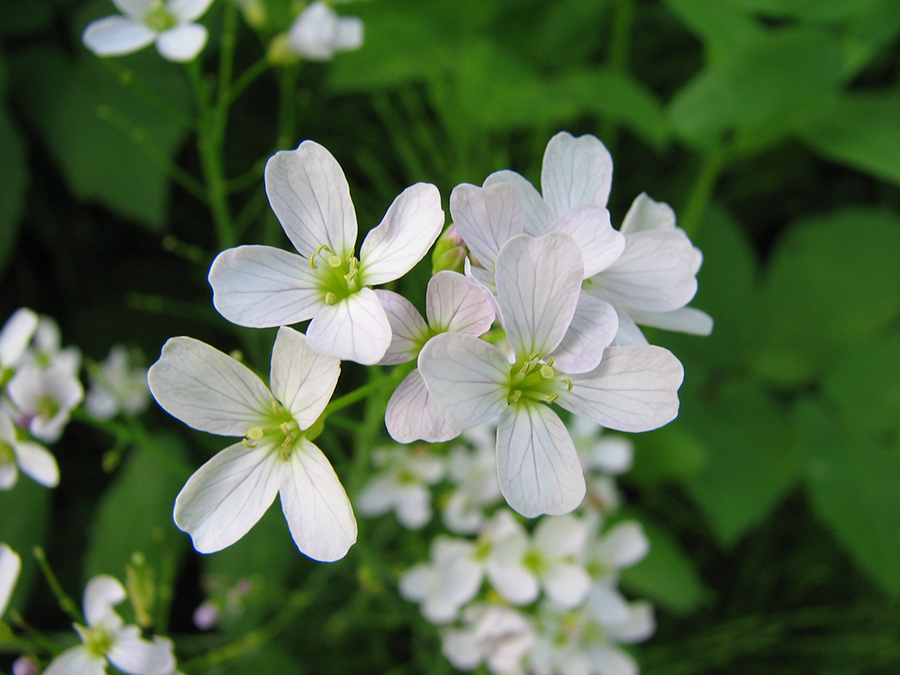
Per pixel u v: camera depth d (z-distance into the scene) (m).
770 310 0.13
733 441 0.12
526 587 0.08
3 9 0.11
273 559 0.10
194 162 0.12
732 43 0.10
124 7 0.08
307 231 0.05
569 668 0.08
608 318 0.05
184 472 0.08
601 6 0.13
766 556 0.12
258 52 0.12
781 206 0.14
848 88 0.14
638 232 0.06
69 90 0.11
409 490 0.09
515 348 0.05
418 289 0.07
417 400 0.05
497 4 0.12
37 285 0.11
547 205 0.06
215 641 0.09
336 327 0.05
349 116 0.13
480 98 0.11
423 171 0.13
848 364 0.12
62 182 0.12
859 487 0.12
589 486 0.09
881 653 0.11
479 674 0.09
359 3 0.12
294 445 0.05
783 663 0.11
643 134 0.12
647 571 0.10
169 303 0.12
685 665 0.11
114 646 0.06
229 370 0.05
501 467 0.05
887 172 0.11
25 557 0.09
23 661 0.06
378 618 0.10
